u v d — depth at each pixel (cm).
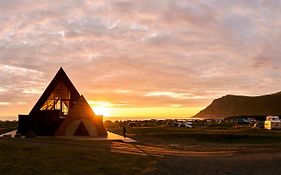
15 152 2509
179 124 9819
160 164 2202
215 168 2089
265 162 2353
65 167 1977
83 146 3266
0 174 1748
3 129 7369
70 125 4928
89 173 1828
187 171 1977
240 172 1972
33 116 5003
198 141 4519
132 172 1895
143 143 4016
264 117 15338
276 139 4466
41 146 3011
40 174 1775
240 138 4650
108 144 3600
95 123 4997
